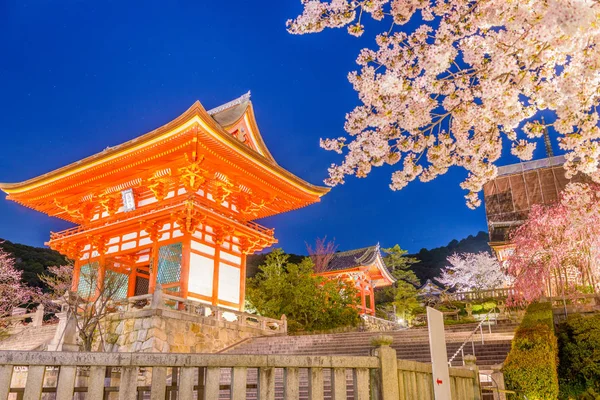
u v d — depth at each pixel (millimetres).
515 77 7613
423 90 7539
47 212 28672
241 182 24750
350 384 11508
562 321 15836
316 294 28453
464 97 8031
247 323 21875
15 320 24062
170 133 20359
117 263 24500
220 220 22609
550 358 10977
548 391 10414
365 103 8359
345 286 31109
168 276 22141
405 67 8039
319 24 7891
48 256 46594
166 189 23531
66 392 4051
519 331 12672
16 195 26531
